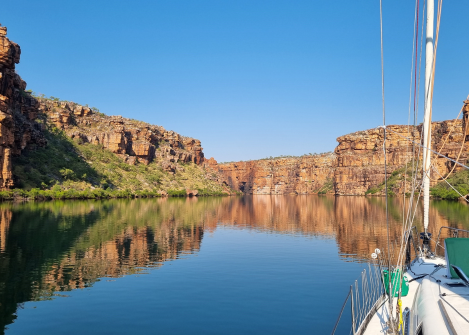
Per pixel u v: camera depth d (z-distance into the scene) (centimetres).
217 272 2712
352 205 12262
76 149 19225
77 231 4669
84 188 14538
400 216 7219
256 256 3344
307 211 9531
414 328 1059
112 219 6266
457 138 15000
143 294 2164
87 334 1605
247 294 2175
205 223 6244
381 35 1065
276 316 1830
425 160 1734
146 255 3319
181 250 3609
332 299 2086
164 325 1711
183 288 2297
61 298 2081
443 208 8794
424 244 2002
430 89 1215
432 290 1159
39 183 12631
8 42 11431
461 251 1241
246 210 9962
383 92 1100
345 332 1634
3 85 11450
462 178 13425
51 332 1622
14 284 2339
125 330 1652
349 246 3897
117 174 19100
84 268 2789
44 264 2888
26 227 4909
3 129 10456
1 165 10481
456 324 884
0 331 1630
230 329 1670
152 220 6388
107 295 2144
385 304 1423
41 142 15638
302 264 3006
